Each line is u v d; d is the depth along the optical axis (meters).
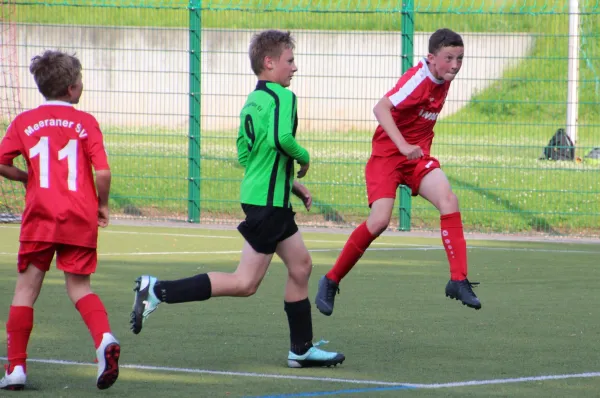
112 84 51.91
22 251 13.53
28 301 13.60
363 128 41.72
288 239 15.03
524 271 26.19
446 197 16.95
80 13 54.12
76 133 13.48
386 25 48.62
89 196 13.52
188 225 35.88
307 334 15.10
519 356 16.05
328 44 49.03
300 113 48.69
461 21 54.78
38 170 13.41
